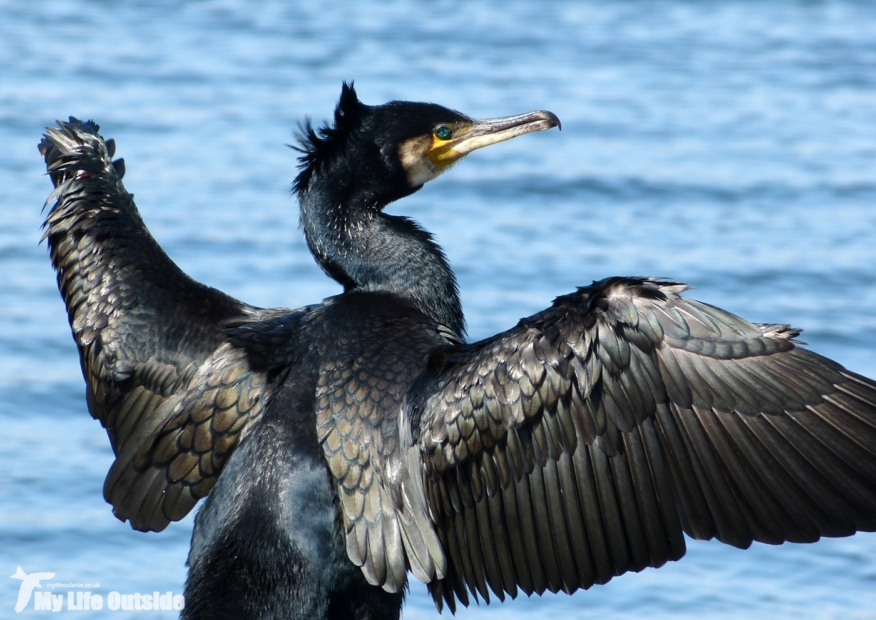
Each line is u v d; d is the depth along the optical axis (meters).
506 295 16.56
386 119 8.12
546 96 22.62
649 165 20.56
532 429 6.70
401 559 6.77
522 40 25.78
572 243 18.22
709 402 6.57
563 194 19.75
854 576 12.79
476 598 7.01
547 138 21.44
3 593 12.08
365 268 7.84
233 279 16.89
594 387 6.61
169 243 17.72
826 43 25.86
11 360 15.55
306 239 8.08
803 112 22.66
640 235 18.53
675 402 6.61
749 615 12.17
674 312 6.63
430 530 6.82
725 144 21.34
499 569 6.92
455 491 6.87
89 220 8.06
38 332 16.11
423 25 26.58
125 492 7.57
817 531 6.42
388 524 6.80
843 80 24.03
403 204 19.56
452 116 8.28
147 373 7.62
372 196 8.02
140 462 7.54
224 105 22.38
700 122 22.12
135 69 24.00
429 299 7.81
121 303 7.73
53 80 23.33
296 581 6.80
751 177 20.17
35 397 14.95
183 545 13.02
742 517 6.52
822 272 17.38
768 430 6.53
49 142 8.72
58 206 8.21
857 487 6.41
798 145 21.36
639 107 22.67
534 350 6.68
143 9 27.78
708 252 17.92
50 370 15.41
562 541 6.77
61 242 8.14
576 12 27.72
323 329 7.32
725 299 16.66
